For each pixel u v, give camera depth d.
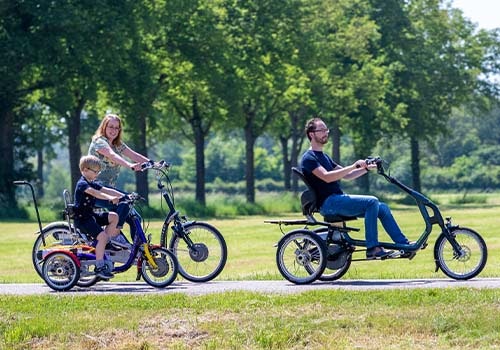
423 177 156.25
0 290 18.08
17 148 78.62
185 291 17.02
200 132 80.56
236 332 13.94
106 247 17.98
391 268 28.73
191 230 18.38
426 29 98.69
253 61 76.75
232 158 176.50
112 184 18.55
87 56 61.84
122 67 66.06
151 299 16.06
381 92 89.25
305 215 17.86
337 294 15.67
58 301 16.25
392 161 162.25
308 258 17.58
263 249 39.66
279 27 77.44
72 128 73.44
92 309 15.61
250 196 83.38
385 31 96.50
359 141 96.50
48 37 61.16
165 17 69.00
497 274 22.38
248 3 77.50
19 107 73.38
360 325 13.93
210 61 71.94
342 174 17.39
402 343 13.20
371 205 17.42
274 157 184.75
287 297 15.59
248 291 16.38
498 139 194.25
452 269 17.91
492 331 13.34
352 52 87.75
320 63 81.62
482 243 17.41
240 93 74.00
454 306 14.50
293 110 85.38
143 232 18.08
